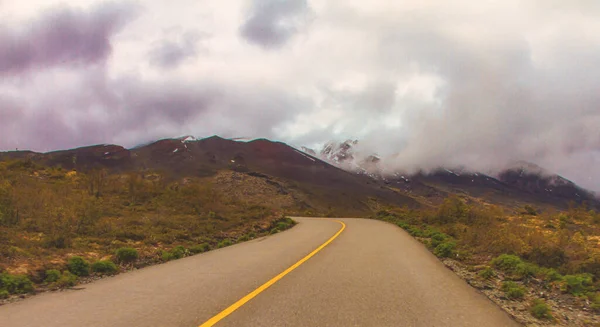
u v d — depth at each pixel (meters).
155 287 7.99
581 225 27.00
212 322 5.45
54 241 12.56
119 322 5.46
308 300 6.82
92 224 16.16
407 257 12.73
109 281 8.90
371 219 42.59
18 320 5.61
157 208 24.92
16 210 15.72
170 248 15.07
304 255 13.01
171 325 5.30
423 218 32.94
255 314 5.88
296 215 61.50
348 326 5.34
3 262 9.66
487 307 6.66
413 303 6.75
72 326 5.28
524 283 9.60
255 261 11.68
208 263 11.38
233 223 24.70
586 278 9.73
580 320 6.58
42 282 8.95
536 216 32.00
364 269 10.26
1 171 26.56
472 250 15.15
